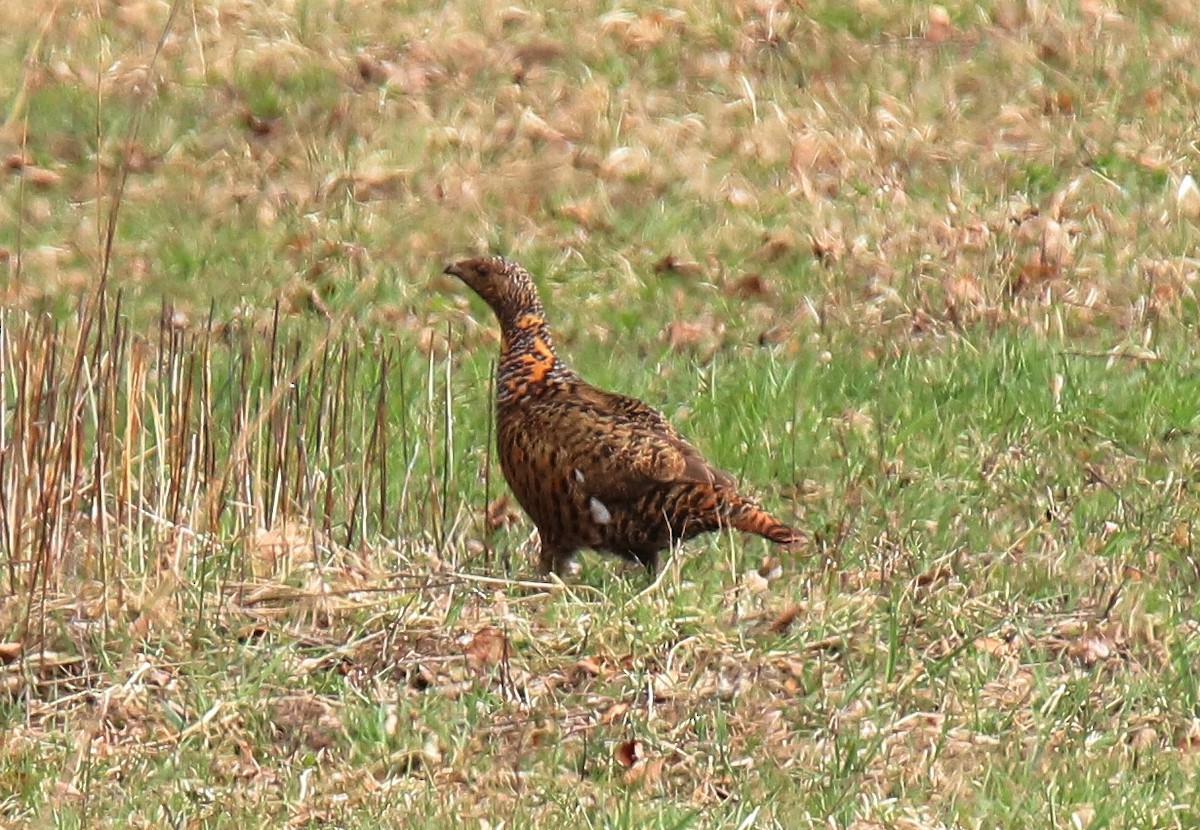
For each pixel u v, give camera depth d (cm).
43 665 1024
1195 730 945
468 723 966
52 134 2025
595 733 955
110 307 1681
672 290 1706
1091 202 1853
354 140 2023
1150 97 2081
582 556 1204
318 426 1223
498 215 1869
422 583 1109
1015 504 1224
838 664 1024
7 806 891
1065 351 1499
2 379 1130
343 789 909
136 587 1092
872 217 1830
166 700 992
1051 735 943
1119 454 1312
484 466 1329
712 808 880
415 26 2261
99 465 1138
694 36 2225
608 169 1942
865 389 1454
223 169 1964
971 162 1955
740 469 1304
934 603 1072
